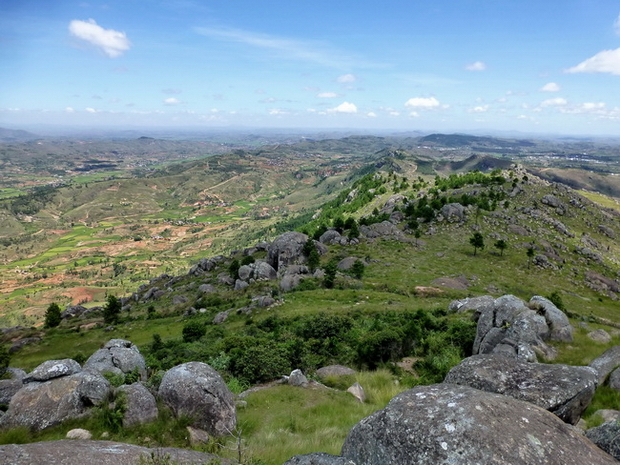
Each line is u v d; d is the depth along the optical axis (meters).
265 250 129.38
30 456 8.71
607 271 96.19
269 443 13.57
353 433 8.19
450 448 6.51
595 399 15.22
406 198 156.38
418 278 77.44
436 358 26.84
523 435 6.71
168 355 43.19
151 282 133.12
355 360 29.41
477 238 97.38
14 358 62.56
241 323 55.91
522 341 22.98
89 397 14.48
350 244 106.69
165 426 13.60
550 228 122.62
